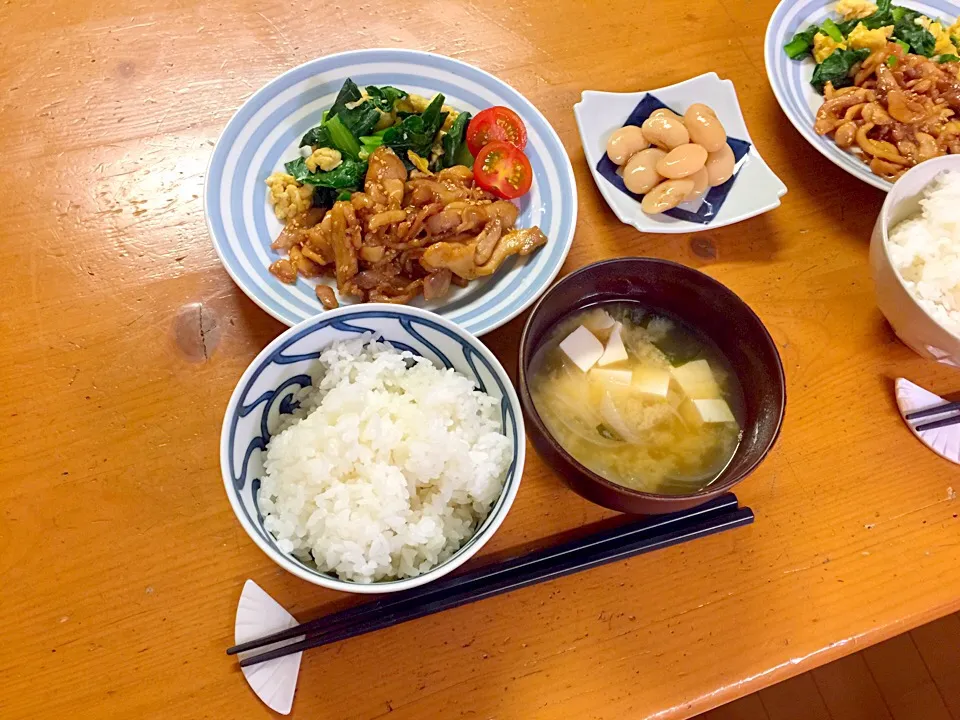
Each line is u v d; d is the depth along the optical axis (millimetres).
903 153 451
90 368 362
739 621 343
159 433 352
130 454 346
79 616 316
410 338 344
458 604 326
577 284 358
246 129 407
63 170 408
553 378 366
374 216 383
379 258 390
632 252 427
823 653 341
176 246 395
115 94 432
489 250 395
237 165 402
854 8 502
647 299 380
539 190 423
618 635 336
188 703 308
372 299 391
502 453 323
